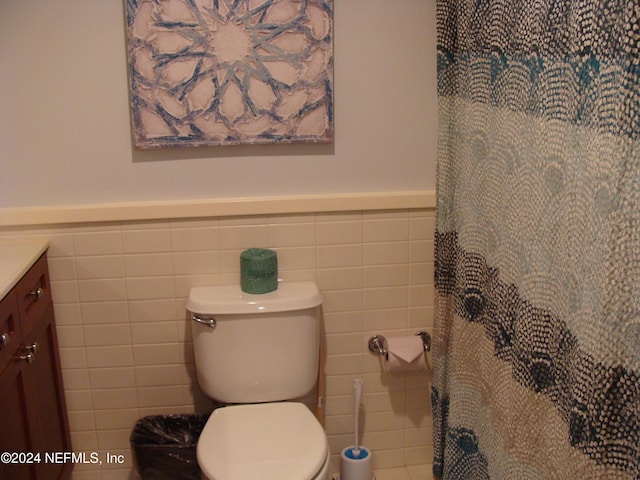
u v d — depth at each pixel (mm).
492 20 1785
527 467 1761
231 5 2033
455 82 2051
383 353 2357
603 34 1318
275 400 2184
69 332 2246
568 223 1490
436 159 2264
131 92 2064
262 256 2150
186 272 2240
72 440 2346
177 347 2303
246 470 1789
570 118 1463
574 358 1470
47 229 2156
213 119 2115
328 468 1896
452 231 2162
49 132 2100
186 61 2059
